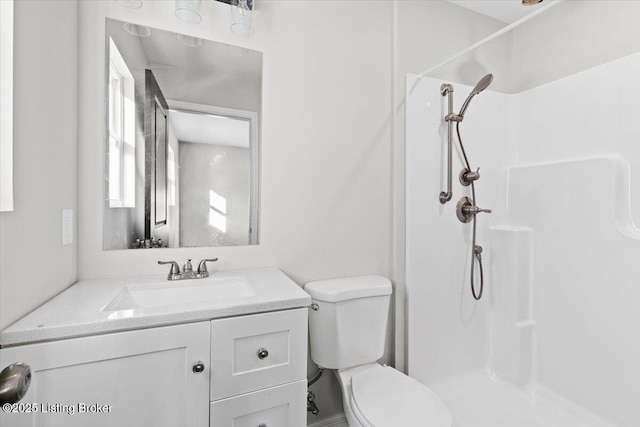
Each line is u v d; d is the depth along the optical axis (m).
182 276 1.21
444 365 1.77
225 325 0.90
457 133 1.72
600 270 1.48
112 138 1.21
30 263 0.82
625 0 1.54
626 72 1.41
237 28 1.33
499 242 1.89
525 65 1.99
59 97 0.99
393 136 1.71
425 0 1.78
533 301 1.76
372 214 1.69
